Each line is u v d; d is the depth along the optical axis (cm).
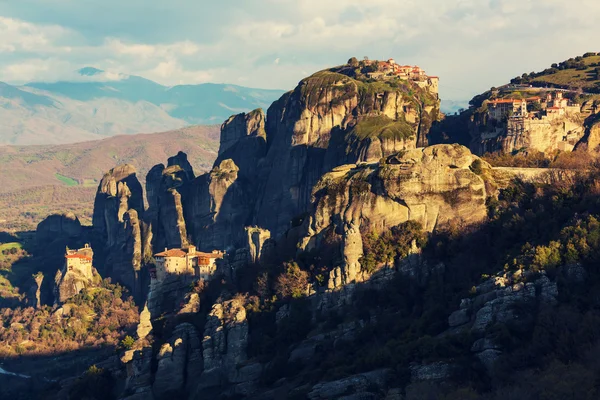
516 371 19050
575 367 18075
